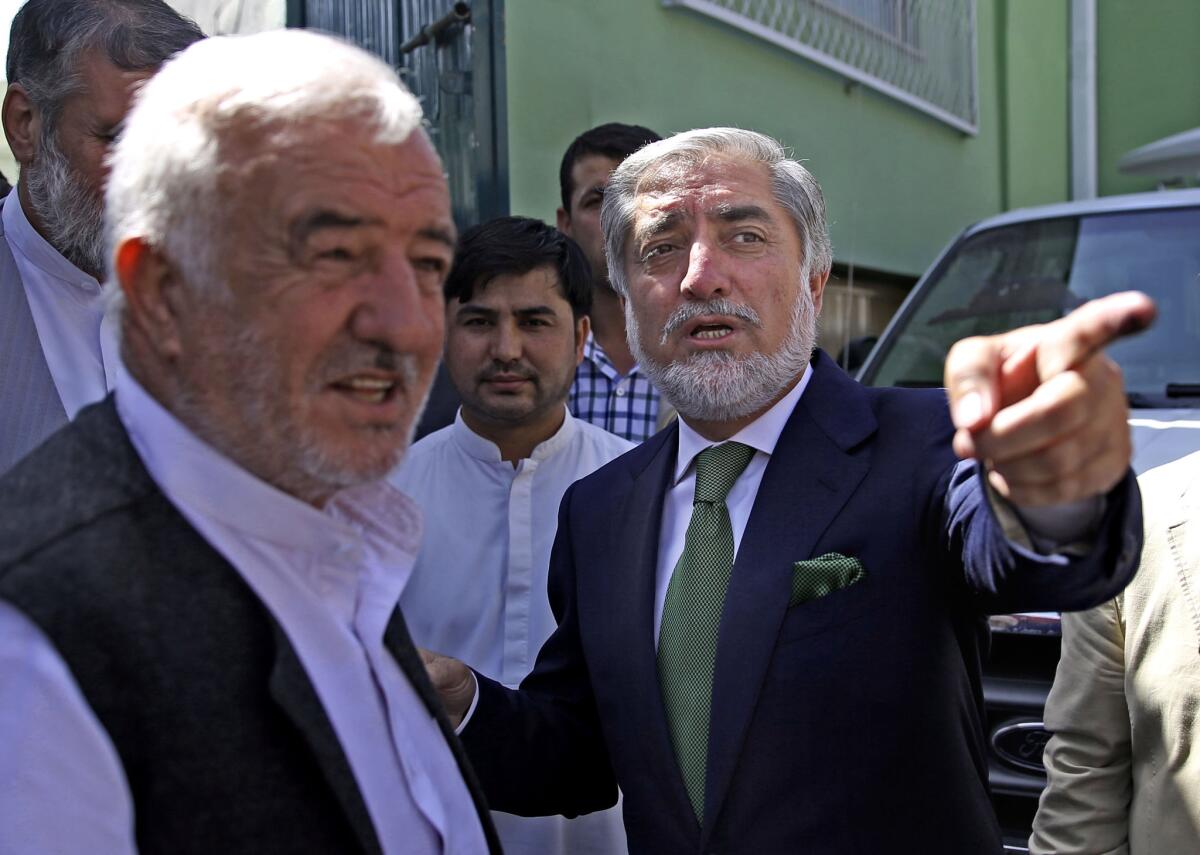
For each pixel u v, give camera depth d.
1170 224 3.83
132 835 0.79
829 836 1.38
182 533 0.87
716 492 1.60
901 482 1.47
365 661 1.00
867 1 6.27
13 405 1.71
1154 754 1.64
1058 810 1.80
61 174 1.63
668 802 1.47
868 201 6.30
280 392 0.89
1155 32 8.40
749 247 1.64
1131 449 0.90
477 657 2.12
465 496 2.22
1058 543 1.06
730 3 5.19
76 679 0.77
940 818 1.40
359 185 0.88
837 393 1.63
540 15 4.18
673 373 1.62
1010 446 0.85
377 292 0.90
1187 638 1.60
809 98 5.81
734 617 1.46
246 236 0.87
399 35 4.25
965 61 7.26
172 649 0.82
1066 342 0.84
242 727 0.84
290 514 0.93
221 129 0.87
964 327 3.92
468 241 2.20
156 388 0.92
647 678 1.53
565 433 2.28
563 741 1.67
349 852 0.87
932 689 1.41
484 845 1.11
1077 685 1.78
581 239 3.13
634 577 1.61
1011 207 7.85
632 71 4.66
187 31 1.73
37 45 1.64
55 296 1.75
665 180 1.68
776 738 1.41
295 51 0.92
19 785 0.74
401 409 0.95
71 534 0.81
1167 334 3.50
